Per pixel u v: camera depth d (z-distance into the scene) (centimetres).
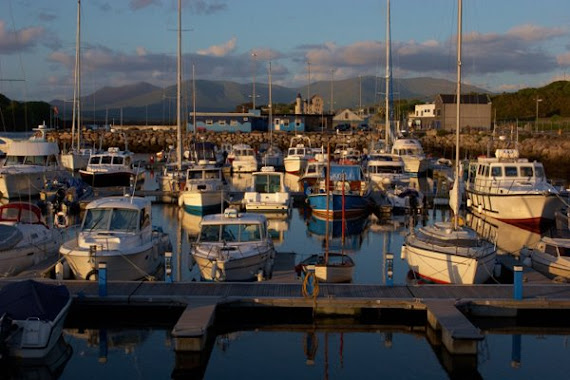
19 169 3234
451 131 8238
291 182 4491
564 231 2072
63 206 2728
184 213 3053
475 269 1605
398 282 1766
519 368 1259
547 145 6962
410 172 4503
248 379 1195
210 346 1354
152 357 1292
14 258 1736
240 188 3931
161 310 1457
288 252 2109
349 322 1453
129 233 1758
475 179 2975
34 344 1205
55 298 1304
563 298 1452
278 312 1462
